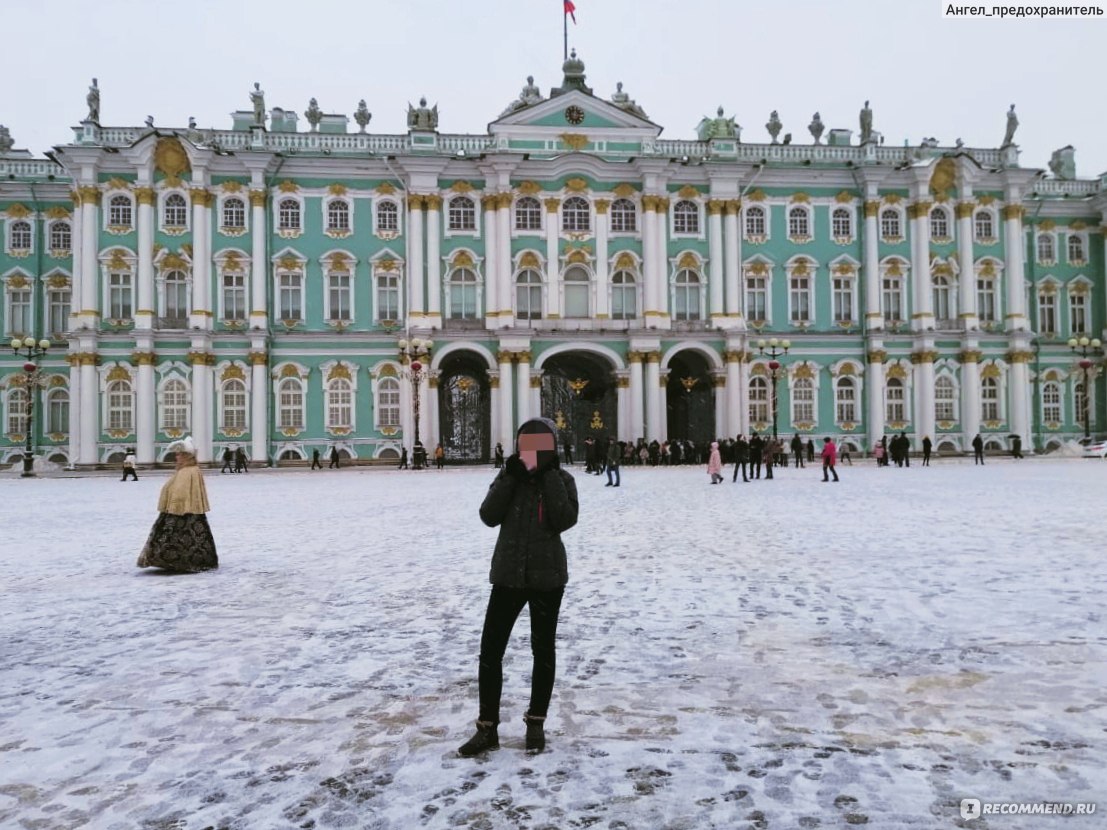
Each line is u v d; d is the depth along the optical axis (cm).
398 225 5544
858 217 5900
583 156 5522
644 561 1334
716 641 845
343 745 594
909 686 694
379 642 868
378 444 5481
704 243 5709
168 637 904
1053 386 6219
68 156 5172
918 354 5847
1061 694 665
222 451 5306
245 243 5388
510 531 581
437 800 505
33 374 5203
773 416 5059
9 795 521
